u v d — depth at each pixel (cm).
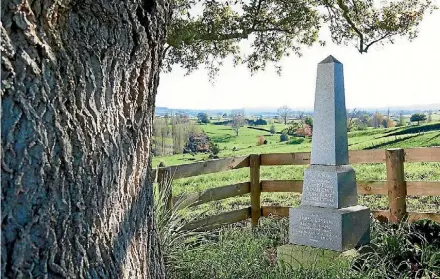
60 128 161
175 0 734
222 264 403
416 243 551
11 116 149
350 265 442
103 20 179
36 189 154
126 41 190
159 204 455
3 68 146
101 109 179
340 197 528
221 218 660
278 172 1147
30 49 153
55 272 160
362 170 1007
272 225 659
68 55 166
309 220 537
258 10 798
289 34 883
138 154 205
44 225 157
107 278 180
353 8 836
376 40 849
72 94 167
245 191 698
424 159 632
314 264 428
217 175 976
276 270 408
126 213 196
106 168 182
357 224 529
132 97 199
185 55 862
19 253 151
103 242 180
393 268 461
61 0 162
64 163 163
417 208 766
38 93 155
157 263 226
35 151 154
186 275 389
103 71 179
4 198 149
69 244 165
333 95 535
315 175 543
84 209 170
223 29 780
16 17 149
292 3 821
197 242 484
